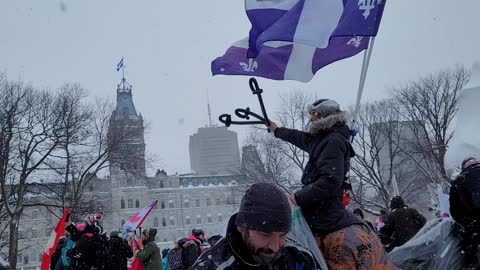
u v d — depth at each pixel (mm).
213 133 153250
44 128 31547
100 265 8422
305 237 3162
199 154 153250
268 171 37000
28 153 31047
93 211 32438
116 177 81438
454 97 31500
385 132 34625
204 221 92250
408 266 4547
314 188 3217
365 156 34938
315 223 3271
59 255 10852
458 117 6375
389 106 36156
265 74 4836
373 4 4617
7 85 36250
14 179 31641
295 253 2365
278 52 4844
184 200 92312
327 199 3283
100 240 8508
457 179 4457
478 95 6199
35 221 74438
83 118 32875
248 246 2115
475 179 4332
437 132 31812
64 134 31766
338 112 3449
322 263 3080
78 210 31844
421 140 35719
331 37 4539
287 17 4527
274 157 37531
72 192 34156
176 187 92562
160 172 92188
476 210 4320
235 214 2201
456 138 6270
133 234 12398
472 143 6059
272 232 2041
